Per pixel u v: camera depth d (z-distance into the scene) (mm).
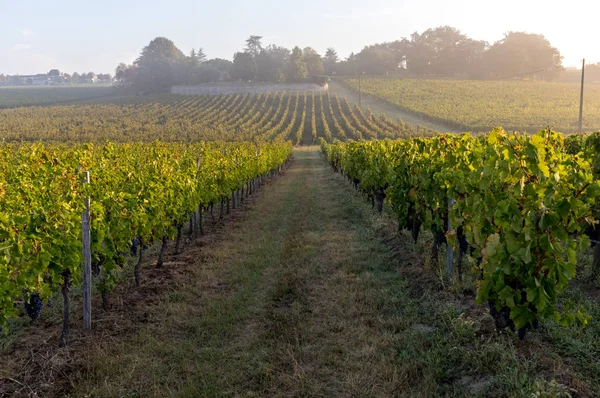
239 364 4797
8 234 4762
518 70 116312
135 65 151125
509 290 4391
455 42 133625
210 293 6973
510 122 55125
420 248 8469
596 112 60781
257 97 98188
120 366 4742
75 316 6203
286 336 5363
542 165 4246
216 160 14406
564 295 5691
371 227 11195
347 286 7000
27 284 4957
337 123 65438
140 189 8055
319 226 11648
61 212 5355
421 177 7504
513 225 4320
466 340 4855
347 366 4664
